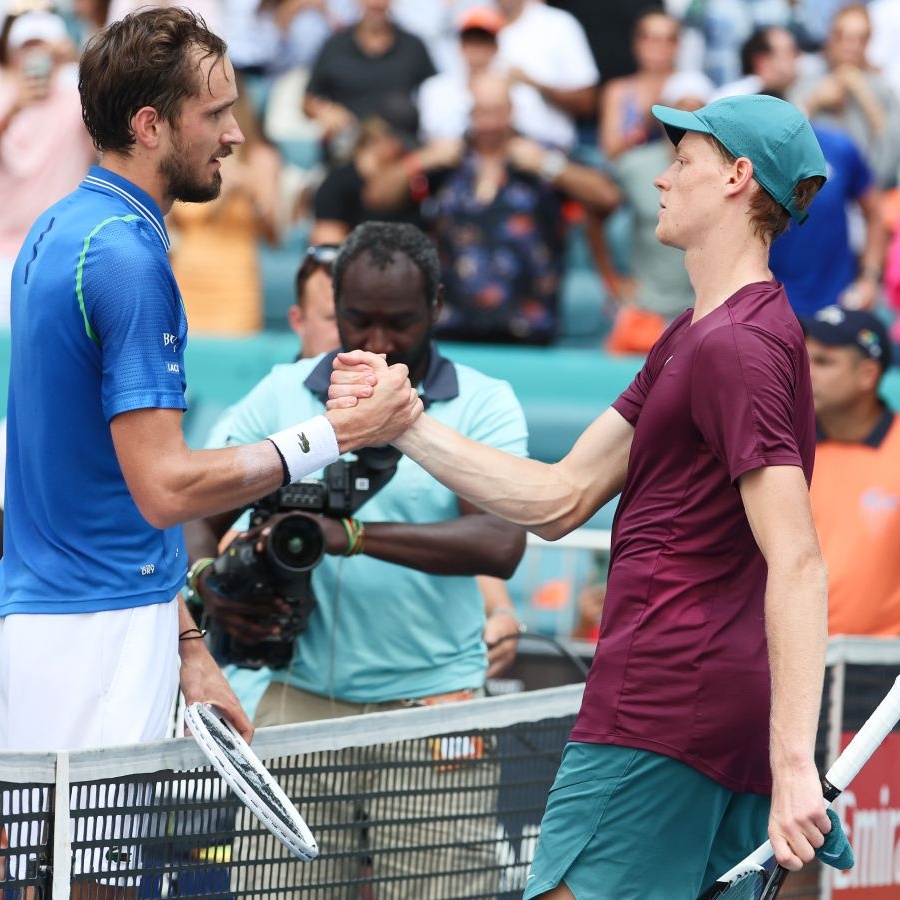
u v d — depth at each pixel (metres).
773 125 9.54
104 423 10.06
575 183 27.17
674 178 9.82
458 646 12.80
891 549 16.33
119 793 9.83
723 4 32.22
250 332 28.39
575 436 26.81
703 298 9.75
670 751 9.40
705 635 9.40
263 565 11.83
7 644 10.28
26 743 10.23
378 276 12.10
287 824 9.48
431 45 32.97
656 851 9.58
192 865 10.19
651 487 9.68
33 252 10.17
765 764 9.59
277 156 28.66
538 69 30.50
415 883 11.68
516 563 12.45
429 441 10.84
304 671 12.66
